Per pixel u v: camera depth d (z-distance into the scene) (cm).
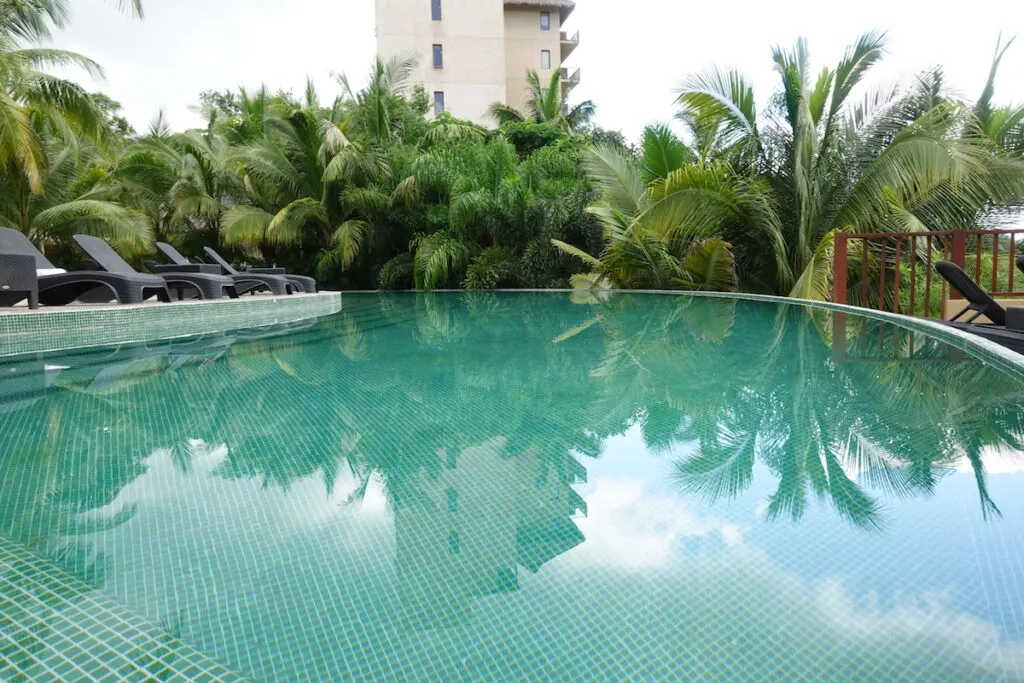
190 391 342
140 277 664
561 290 1263
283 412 294
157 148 1775
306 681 105
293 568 143
